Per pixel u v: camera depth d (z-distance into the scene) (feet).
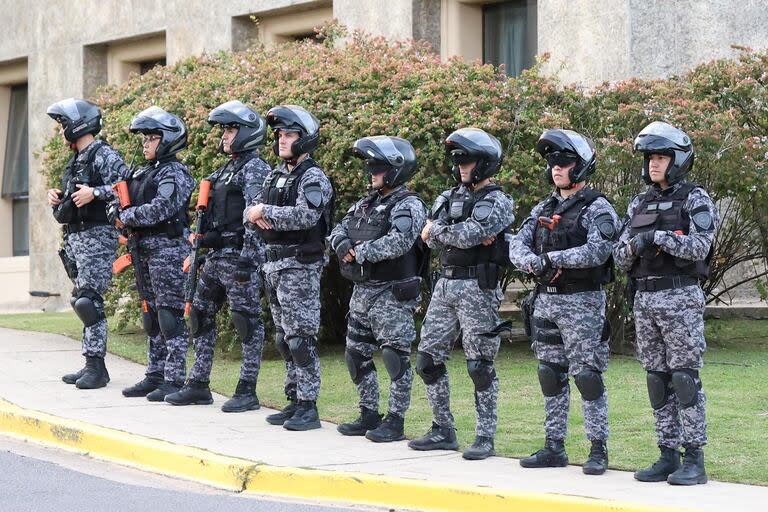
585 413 35.45
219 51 74.02
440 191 55.52
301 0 89.86
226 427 43.16
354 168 56.18
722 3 70.18
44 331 74.28
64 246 52.47
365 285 40.34
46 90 110.11
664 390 34.27
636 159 54.90
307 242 42.37
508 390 49.73
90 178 50.34
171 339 48.88
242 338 46.68
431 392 38.93
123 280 65.62
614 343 59.41
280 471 35.50
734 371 53.16
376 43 67.46
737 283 63.87
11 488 35.68
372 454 38.27
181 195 48.16
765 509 29.89
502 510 31.73
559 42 75.51
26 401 48.11
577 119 57.82
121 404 47.91
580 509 30.68
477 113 55.67
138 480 37.65
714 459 36.83
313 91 58.85
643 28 71.77
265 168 45.47
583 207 35.35
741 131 56.18
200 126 59.57
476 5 83.92
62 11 108.47
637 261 34.27
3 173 118.83
